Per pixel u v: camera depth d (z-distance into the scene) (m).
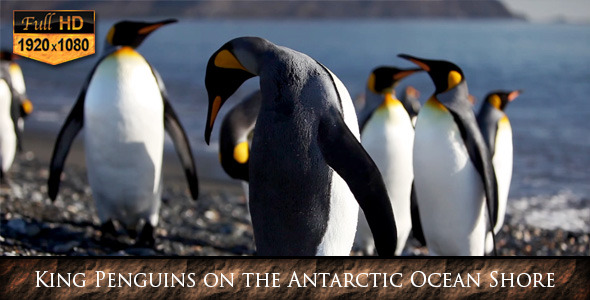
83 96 5.20
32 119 15.17
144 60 5.06
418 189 4.45
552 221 7.57
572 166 10.62
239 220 7.14
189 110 16.44
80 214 6.29
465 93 4.44
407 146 4.84
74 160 10.67
